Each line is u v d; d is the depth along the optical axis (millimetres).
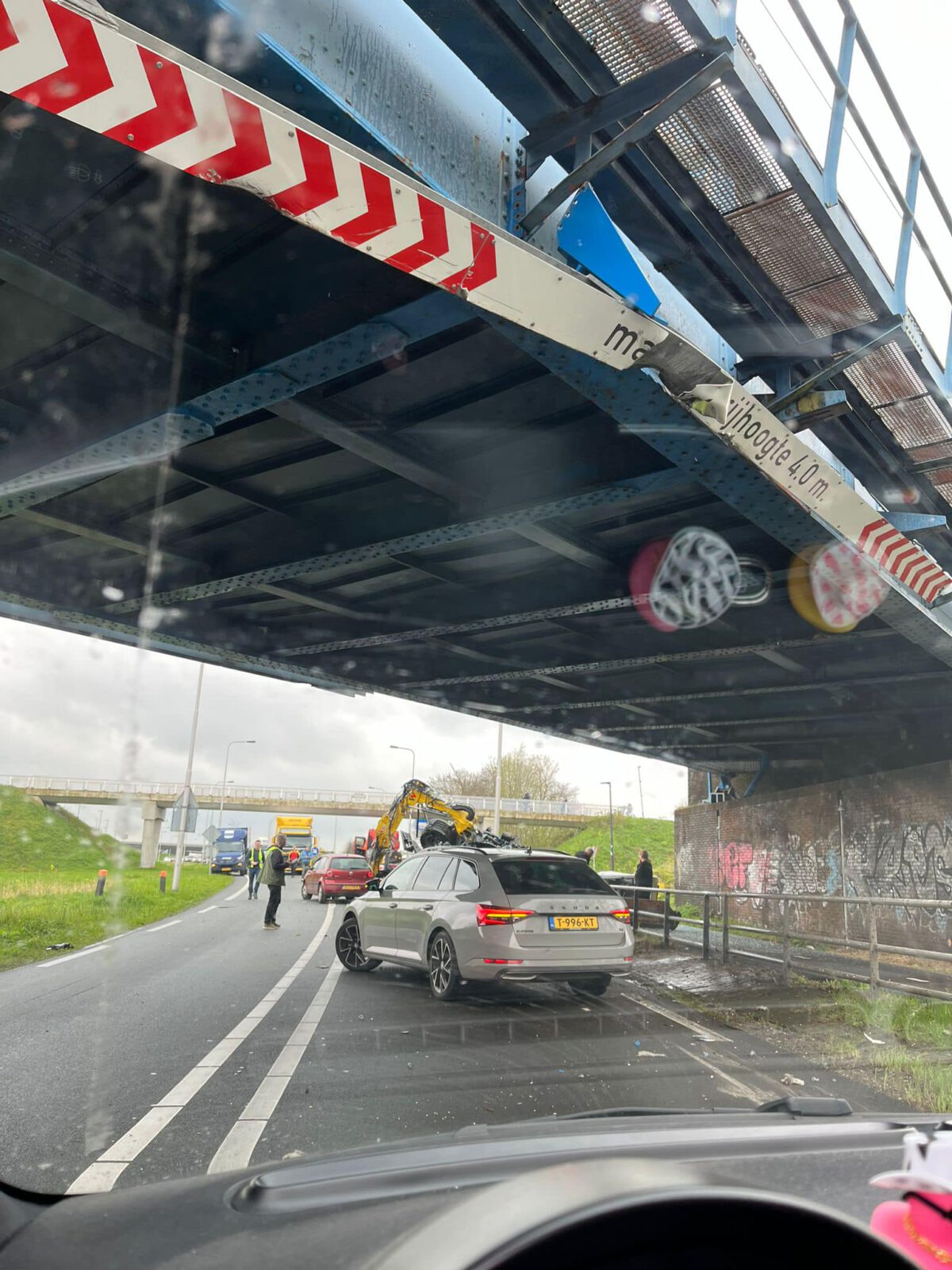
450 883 8992
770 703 16859
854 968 10992
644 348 6012
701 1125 2283
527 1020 7523
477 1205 1145
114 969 10539
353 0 4988
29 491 7406
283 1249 1338
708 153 6211
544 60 5617
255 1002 8141
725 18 5449
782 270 7246
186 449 8211
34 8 3559
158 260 5695
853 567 8945
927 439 9383
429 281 4953
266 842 56531
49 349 6660
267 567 10133
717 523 9414
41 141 4715
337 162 4484
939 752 18031
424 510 9023
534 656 13883
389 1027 6949
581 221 6141
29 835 45438
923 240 8188
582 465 8117
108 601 11383
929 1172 1549
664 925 14641
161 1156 3721
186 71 3938
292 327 6109
